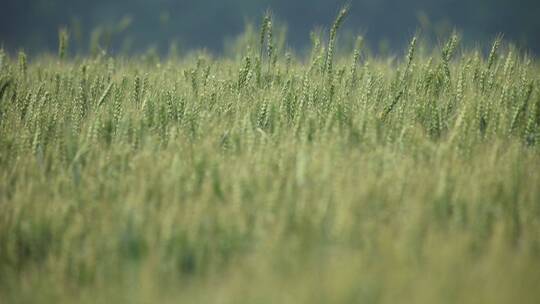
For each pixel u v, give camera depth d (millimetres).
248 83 29344
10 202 20297
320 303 15789
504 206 19391
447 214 19281
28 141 24297
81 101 29453
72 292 17672
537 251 18297
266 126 25672
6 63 34750
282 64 32719
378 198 19250
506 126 24312
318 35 31016
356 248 17781
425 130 25078
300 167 19719
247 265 17344
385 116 25422
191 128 24938
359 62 31125
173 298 16828
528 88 25719
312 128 23250
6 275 18547
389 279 16281
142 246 17938
